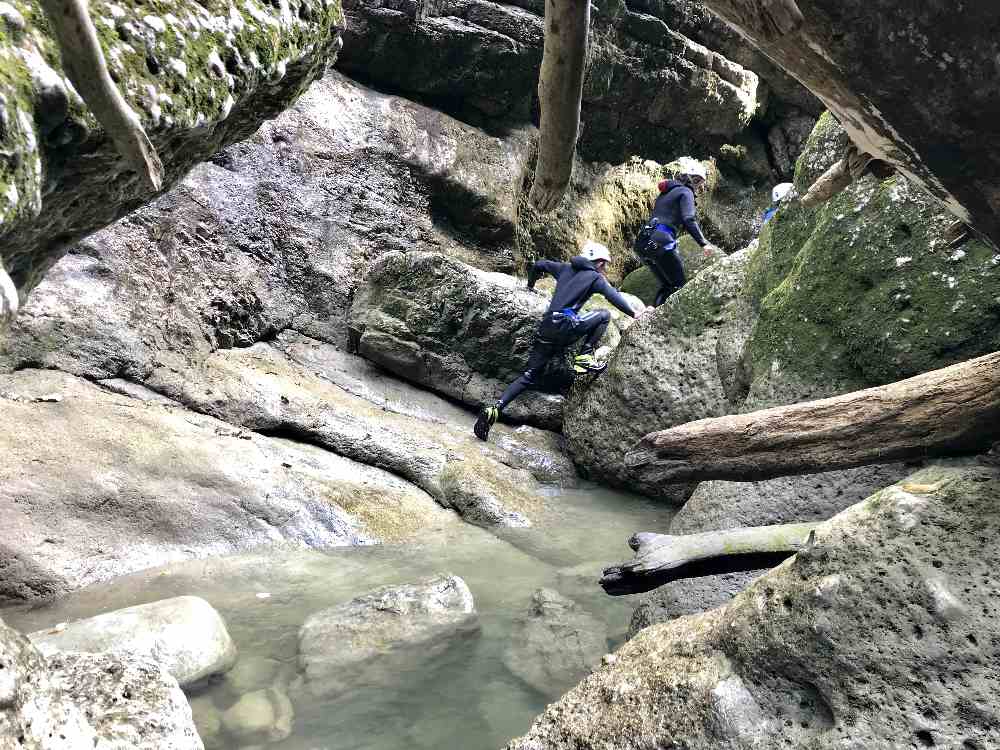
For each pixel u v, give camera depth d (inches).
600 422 260.4
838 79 66.1
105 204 92.7
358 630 133.5
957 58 61.0
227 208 285.9
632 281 435.5
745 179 515.2
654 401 246.2
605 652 131.9
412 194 353.7
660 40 423.5
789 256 196.2
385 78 372.2
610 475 257.1
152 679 89.8
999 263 136.6
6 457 169.0
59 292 218.5
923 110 65.4
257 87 100.5
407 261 293.6
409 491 217.5
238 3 96.8
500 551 190.9
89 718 80.2
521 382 275.4
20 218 67.0
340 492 202.8
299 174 317.1
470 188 366.0
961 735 71.1
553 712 94.3
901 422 102.3
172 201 264.7
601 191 445.4
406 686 117.9
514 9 375.6
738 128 489.1
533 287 308.5
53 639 113.7
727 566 118.3
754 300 224.8
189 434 201.2
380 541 191.2
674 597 138.0
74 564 155.2
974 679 72.9
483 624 141.6
